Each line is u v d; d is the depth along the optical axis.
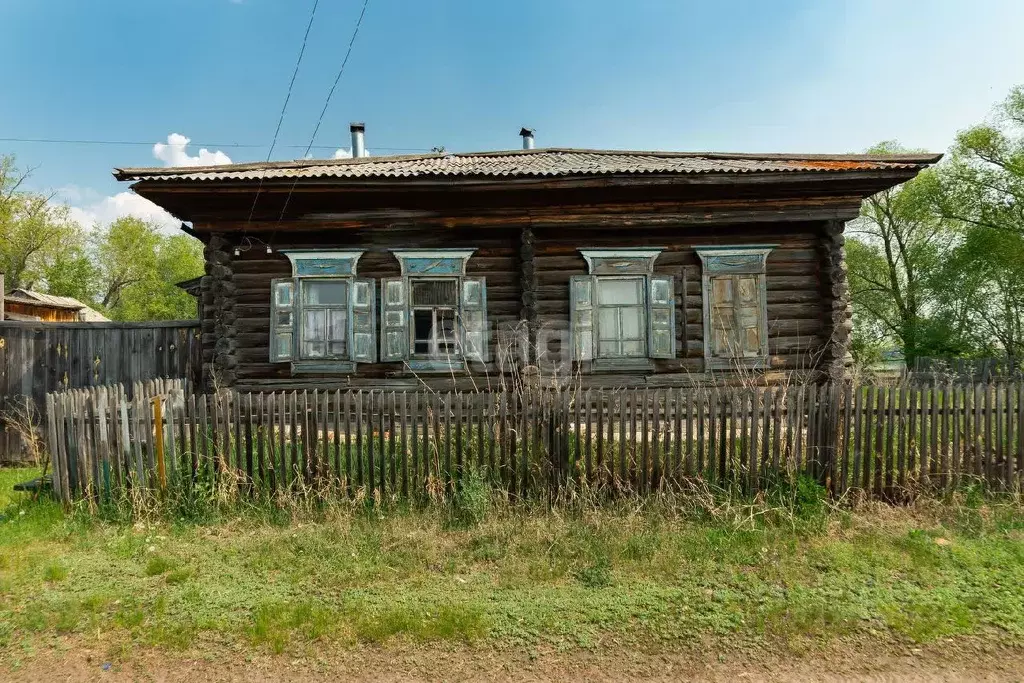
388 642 3.19
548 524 4.66
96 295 44.12
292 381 8.51
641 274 8.72
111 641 3.25
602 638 3.23
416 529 4.63
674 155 10.41
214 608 3.55
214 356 8.20
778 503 4.95
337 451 5.12
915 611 3.46
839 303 8.49
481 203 8.31
